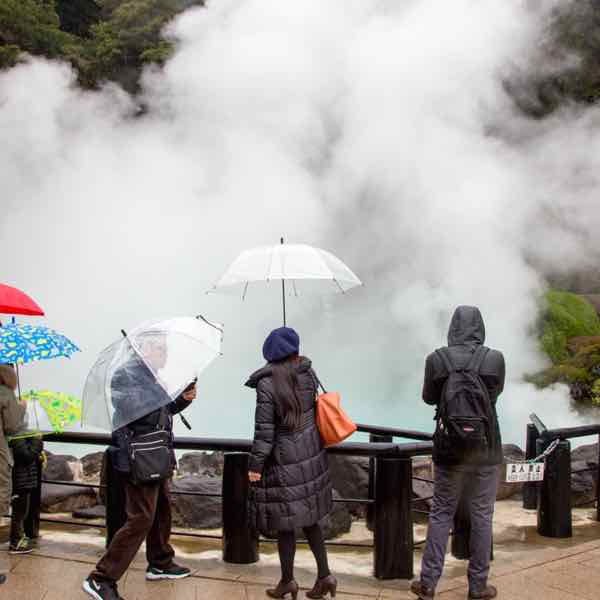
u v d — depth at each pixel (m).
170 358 3.89
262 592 4.30
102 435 5.17
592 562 4.87
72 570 4.67
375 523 4.63
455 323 4.16
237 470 4.86
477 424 3.92
